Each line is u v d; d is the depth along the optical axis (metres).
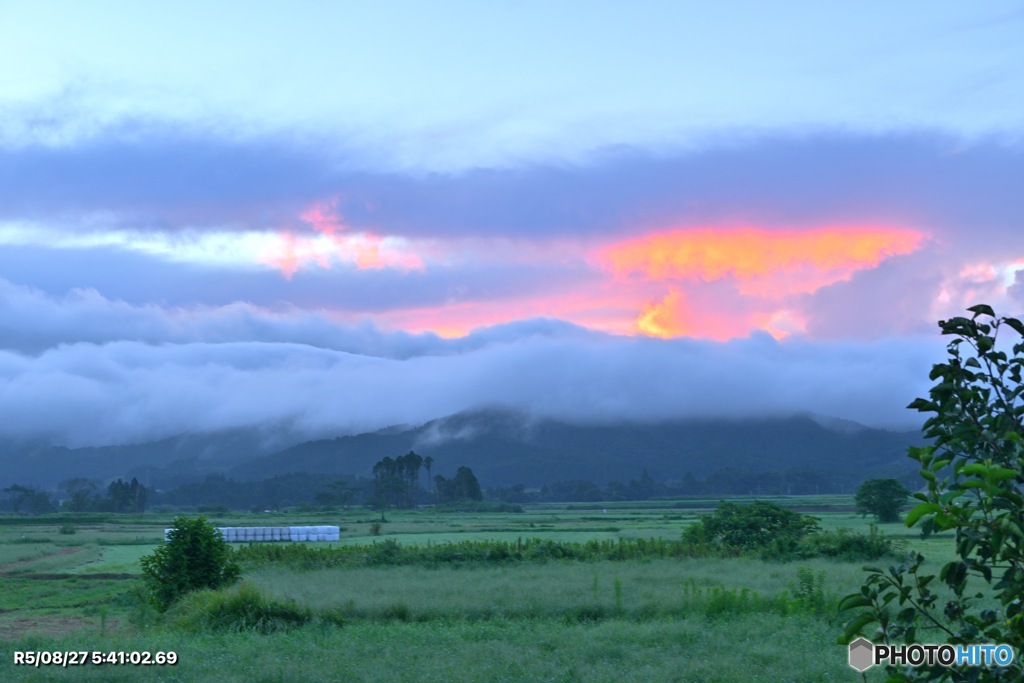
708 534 42.03
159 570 24.69
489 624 18.44
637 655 14.56
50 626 24.52
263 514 182.12
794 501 199.12
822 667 13.24
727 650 14.95
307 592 23.88
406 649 15.27
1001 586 4.61
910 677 5.12
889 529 67.19
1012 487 4.66
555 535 76.12
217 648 15.77
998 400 4.93
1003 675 4.86
